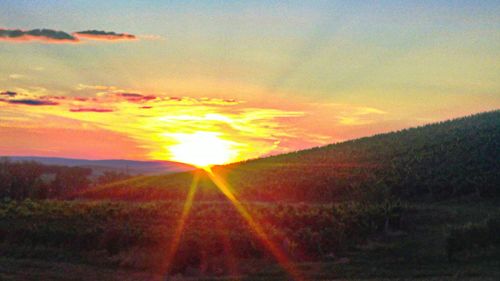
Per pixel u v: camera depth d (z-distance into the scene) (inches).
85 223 1547.7
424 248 1256.2
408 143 3275.1
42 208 1893.5
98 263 1193.4
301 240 1236.5
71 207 1915.6
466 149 2674.7
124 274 1094.4
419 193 2064.5
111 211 1759.4
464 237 1210.6
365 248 1278.3
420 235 1384.1
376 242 1337.4
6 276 1036.5
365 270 1107.9
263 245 1226.0
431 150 2878.9
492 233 1243.2
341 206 1748.3
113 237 1291.8
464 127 3486.7
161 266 1125.1
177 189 2842.0
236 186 2802.7
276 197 2449.6
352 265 1153.4
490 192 1881.2
